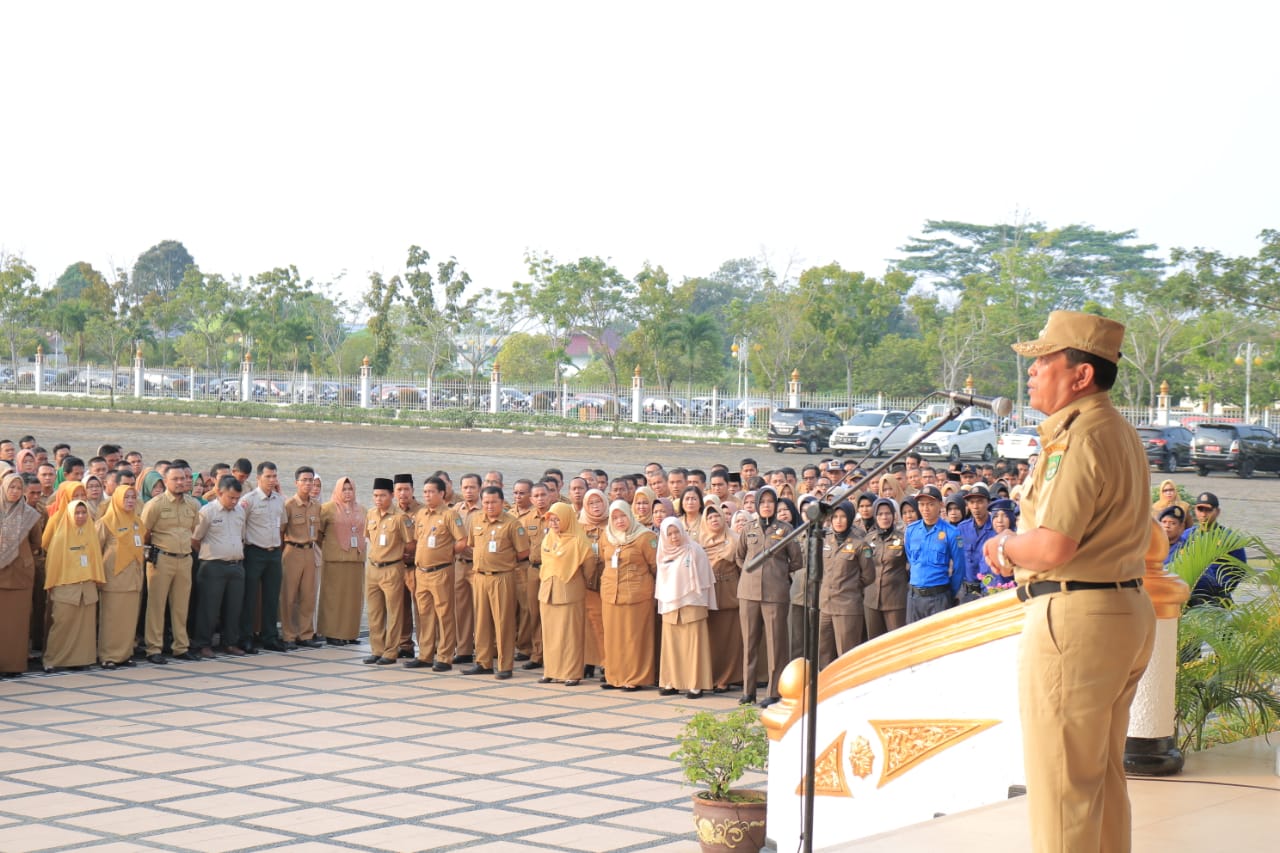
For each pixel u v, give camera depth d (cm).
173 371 6506
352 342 7550
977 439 4159
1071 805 402
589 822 829
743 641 1220
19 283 7231
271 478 1436
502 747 1023
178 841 777
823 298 6316
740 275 13088
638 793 898
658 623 1295
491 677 1317
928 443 4059
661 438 5038
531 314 6359
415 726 1090
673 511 1290
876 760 629
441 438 4678
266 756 982
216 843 774
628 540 1263
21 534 1259
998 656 590
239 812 838
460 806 860
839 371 6581
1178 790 573
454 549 1355
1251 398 5897
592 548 1295
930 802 611
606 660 1273
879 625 1204
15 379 6862
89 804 851
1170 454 4141
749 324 6506
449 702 1191
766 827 685
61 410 5878
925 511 1188
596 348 6438
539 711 1159
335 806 855
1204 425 3972
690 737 774
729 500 1529
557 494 1446
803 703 657
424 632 1359
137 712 1122
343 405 5853
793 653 1197
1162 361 5847
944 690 607
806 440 4356
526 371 7044
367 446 4144
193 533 1380
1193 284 4162
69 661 1301
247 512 1420
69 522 1296
